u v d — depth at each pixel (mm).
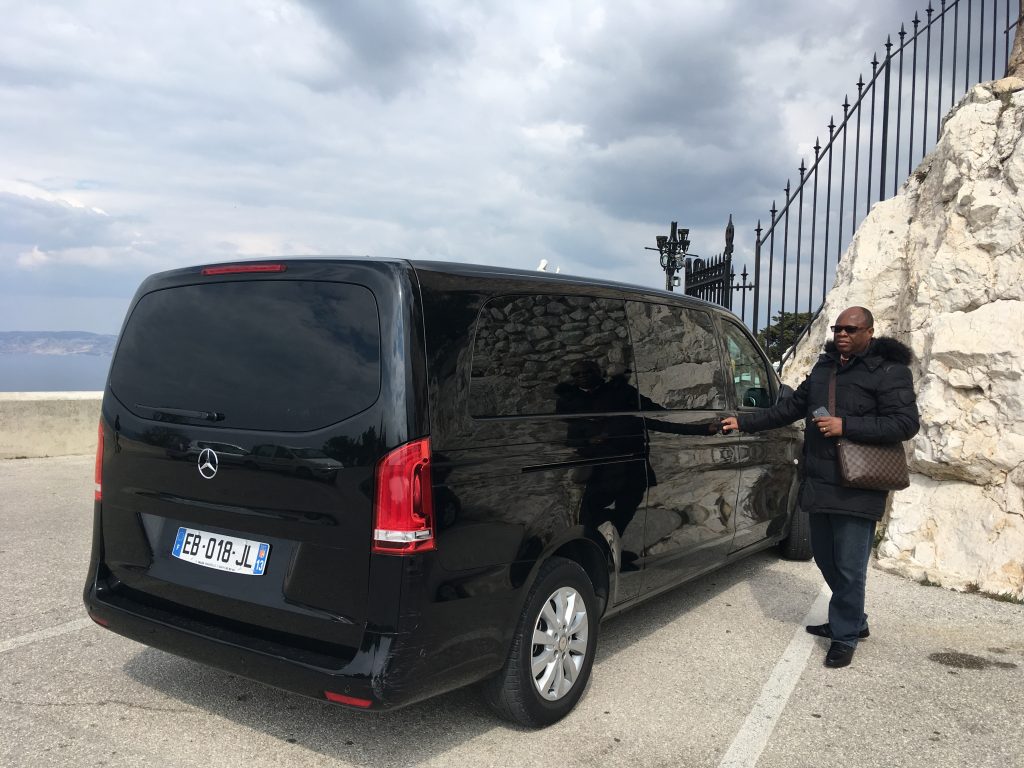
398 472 2545
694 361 4410
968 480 5816
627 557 3623
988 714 3469
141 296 3402
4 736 3004
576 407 3328
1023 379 5570
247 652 2721
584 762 2941
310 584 2662
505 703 3039
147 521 3160
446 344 2750
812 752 3084
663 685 3691
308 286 2879
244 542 2836
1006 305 5930
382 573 2529
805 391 4219
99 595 3242
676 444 4016
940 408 5914
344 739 3066
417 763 2893
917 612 4906
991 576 5348
